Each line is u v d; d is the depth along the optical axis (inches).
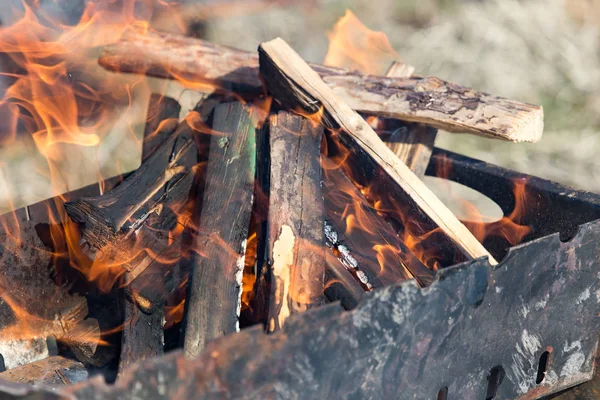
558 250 51.1
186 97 119.0
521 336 52.9
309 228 56.1
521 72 139.3
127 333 55.6
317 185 60.5
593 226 52.4
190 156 68.7
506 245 73.8
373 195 66.3
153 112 78.7
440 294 45.5
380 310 42.9
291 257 53.3
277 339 39.5
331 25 145.8
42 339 67.7
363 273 56.7
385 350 44.5
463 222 78.1
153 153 68.7
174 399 37.6
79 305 67.9
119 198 61.6
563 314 54.9
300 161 62.5
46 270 68.4
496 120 65.4
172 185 65.0
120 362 54.0
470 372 50.8
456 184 124.5
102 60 85.1
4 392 34.4
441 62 140.1
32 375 58.6
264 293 52.4
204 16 124.3
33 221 66.9
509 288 49.7
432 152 80.2
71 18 98.1
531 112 65.6
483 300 48.4
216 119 69.7
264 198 60.6
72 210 60.4
